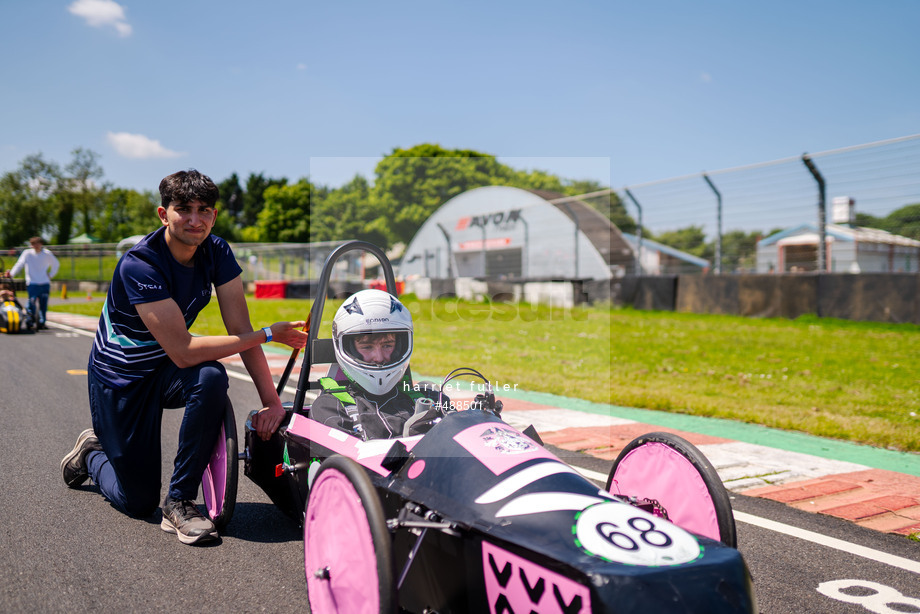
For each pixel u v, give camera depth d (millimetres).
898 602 3057
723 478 4824
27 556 3350
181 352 3482
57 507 4062
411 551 2334
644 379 8953
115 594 2982
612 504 2305
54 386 8102
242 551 3512
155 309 3420
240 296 3895
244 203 107625
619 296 19375
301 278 24641
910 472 5020
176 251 3566
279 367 9898
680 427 6395
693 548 2125
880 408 7109
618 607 1856
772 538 3779
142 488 3717
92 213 64125
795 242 23609
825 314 15367
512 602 2119
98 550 3455
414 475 2604
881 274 14469
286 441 3609
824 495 4496
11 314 14578
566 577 1951
